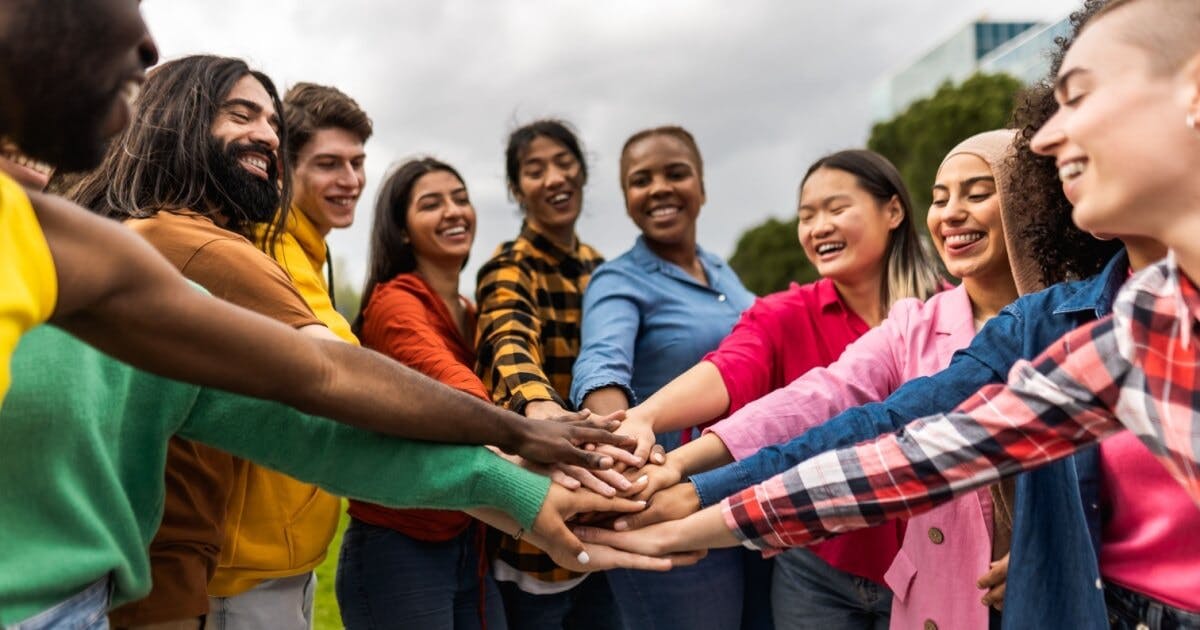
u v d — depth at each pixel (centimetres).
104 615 135
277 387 136
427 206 341
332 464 165
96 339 116
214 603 213
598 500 194
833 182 282
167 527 175
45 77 104
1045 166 183
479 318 329
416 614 282
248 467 213
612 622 306
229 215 218
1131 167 116
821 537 167
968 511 211
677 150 344
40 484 125
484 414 181
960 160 232
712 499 196
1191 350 119
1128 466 158
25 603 122
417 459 170
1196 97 112
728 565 289
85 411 130
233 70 221
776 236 3716
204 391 158
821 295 283
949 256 236
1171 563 154
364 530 293
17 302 95
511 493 183
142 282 112
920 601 219
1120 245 180
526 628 306
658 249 347
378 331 320
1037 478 167
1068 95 122
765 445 220
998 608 204
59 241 104
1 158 118
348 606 295
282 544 221
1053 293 176
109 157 203
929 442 150
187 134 207
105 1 107
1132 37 116
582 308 345
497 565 305
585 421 227
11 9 101
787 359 274
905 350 234
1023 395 141
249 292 182
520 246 354
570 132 382
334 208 324
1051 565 166
